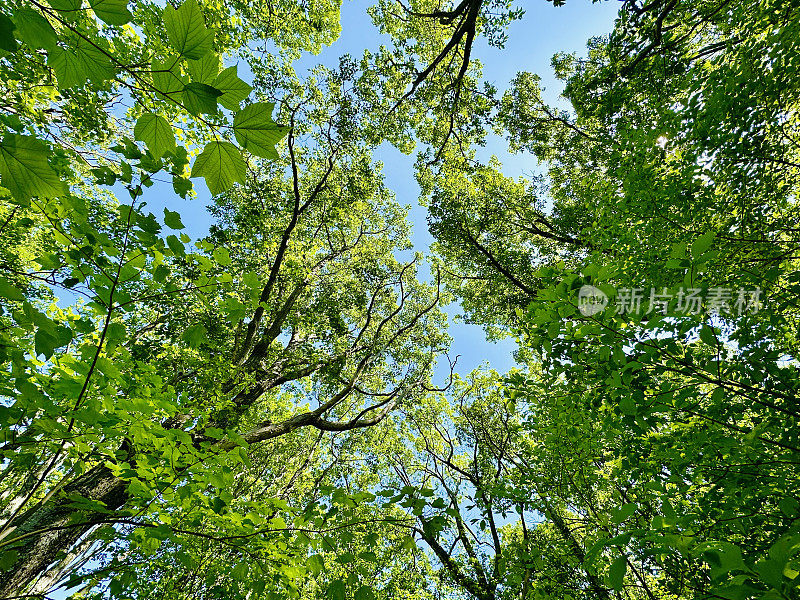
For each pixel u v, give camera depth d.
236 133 0.86
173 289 2.03
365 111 10.88
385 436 13.78
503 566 5.07
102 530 2.20
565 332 2.80
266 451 10.43
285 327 10.55
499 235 12.63
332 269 13.45
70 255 1.82
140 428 2.13
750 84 4.23
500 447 9.39
